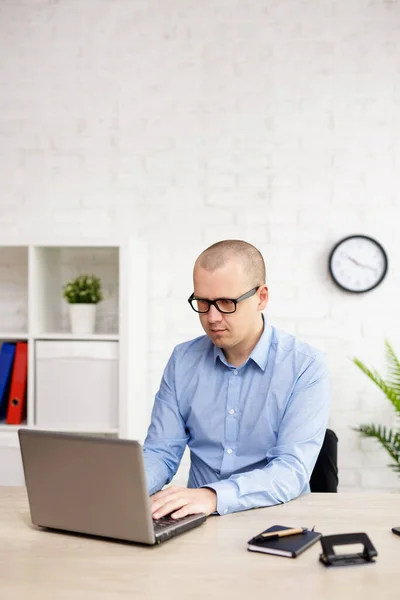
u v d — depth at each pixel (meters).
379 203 3.23
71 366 3.02
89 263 3.36
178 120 3.31
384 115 3.23
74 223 3.35
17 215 3.38
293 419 1.90
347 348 3.23
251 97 3.28
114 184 3.33
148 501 1.42
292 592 1.22
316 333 3.24
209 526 1.57
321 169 3.25
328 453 2.18
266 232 3.27
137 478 1.41
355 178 3.24
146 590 1.23
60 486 1.50
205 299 1.82
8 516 1.66
